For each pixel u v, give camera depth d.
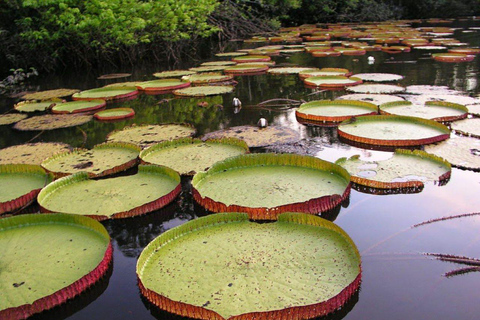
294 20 21.25
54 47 10.66
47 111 6.59
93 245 2.62
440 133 4.43
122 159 4.04
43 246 2.63
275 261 2.37
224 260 2.39
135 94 7.52
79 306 2.24
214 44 14.77
